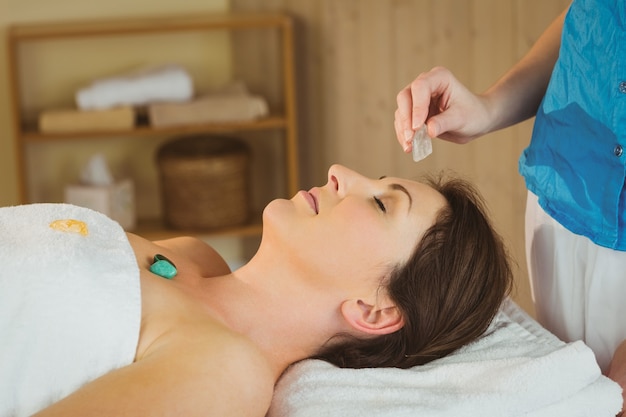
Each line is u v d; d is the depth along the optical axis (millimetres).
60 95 3941
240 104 3730
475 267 1852
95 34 3654
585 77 1731
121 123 3682
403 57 3494
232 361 1543
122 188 3812
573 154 1792
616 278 1857
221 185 3746
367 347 1879
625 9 1626
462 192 1934
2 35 3848
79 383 1571
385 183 1902
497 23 2982
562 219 1850
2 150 3963
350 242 1817
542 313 2064
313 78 3912
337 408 1610
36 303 1567
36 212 1790
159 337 1588
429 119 1883
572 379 1620
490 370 1666
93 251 1664
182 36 3982
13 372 1560
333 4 3727
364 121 3736
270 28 3982
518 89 2006
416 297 1837
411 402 1615
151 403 1435
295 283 1836
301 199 1876
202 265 2066
